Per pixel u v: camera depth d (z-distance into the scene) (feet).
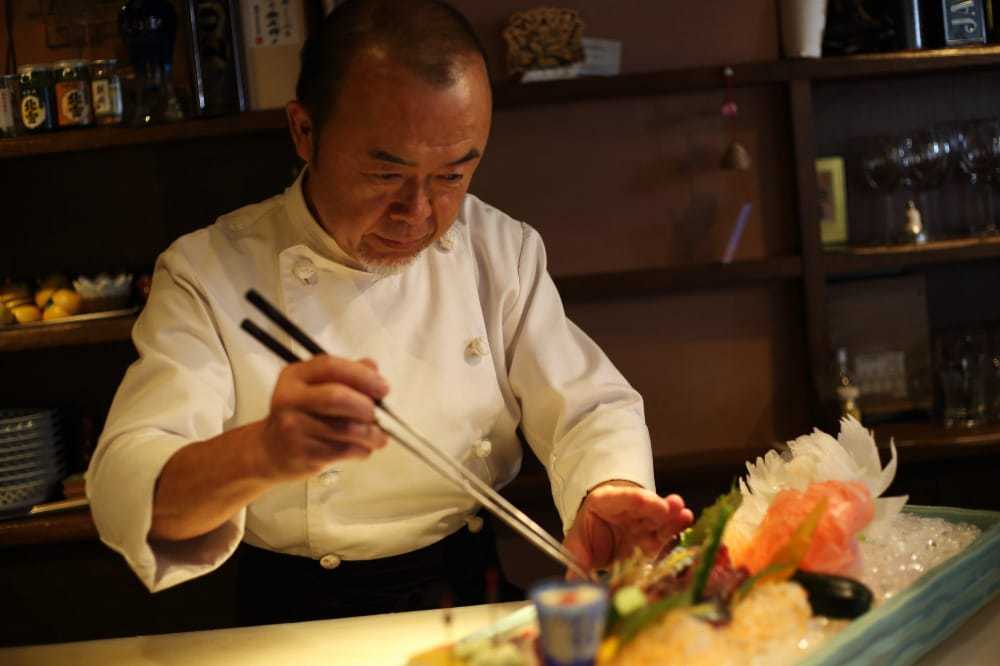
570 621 3.15
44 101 9.07
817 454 4.79
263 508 5.79
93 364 10.07
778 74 9.35
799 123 9.49
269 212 6.07
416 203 5.17
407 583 5.99
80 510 9.14
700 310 9.96
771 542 4.22
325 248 5.82
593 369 6.23
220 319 5.74
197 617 9.82
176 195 9.89
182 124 9.03
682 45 9.64
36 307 9.37
